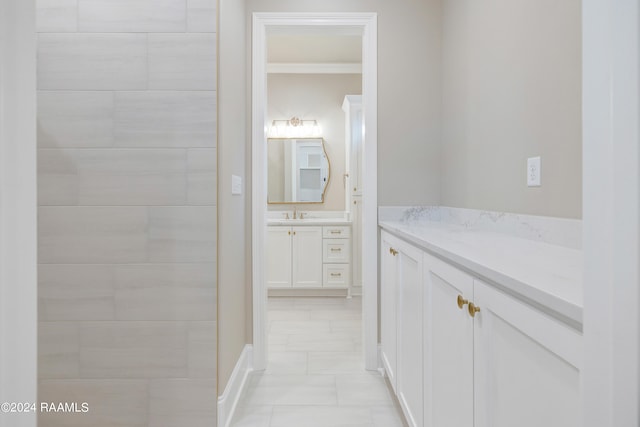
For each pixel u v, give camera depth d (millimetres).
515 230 1647
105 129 1916
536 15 1526
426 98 2689
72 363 1917
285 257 4578
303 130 5105
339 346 3078
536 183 1515
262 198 2676
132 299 1922
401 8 2674
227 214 2113
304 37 4074
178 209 1922
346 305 4285
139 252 1923
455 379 1157
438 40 2688
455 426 1156
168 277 1922
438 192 2703
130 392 1917
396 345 2027
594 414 536
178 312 1921
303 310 4086
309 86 5094
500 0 1832
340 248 4598
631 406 487
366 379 2512
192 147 1918
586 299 548
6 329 440
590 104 534
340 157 5117
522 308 778
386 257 2361
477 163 2094
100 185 1917
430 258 1416
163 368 1918
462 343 1100
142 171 1917
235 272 2320
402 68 2686
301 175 5121
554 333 675
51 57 1910
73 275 1916
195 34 1913
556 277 800
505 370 865
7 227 440
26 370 465
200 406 1910
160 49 1912
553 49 1414
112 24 1910
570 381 643
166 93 1917
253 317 2654
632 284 485
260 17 2631
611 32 496
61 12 1909
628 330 488
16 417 453
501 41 1826
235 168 2316
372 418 2053
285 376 2561
